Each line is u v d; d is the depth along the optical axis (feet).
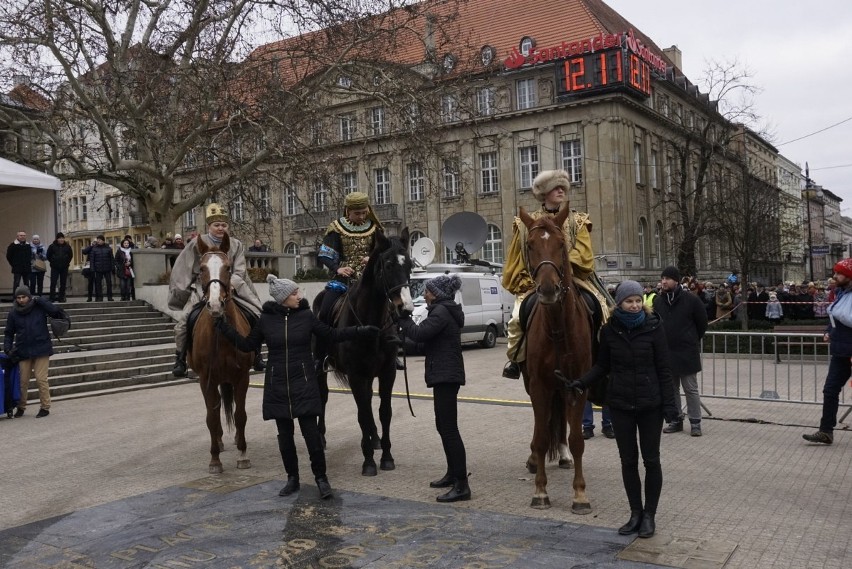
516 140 148.97
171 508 22.06
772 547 17.75
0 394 39.75
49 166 85.61
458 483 22.09
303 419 22.99
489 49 152.35
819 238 297.74
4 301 80.02
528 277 22.52
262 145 80.02
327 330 23.20
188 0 77.51
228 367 25.85
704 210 113.09
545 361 20.31
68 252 72.95
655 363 18.49
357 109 121.49
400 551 17.87
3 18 75.41
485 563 16.88
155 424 37.76
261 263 86.74
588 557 17.11
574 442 20.49
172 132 79.92
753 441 30.45
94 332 64.08
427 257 45.52
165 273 77.25
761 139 130.52
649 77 146.41
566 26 151.94
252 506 21.98
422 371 57.77
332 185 82.07
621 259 138.72
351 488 23.93
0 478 27.07
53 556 18.38
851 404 34.63
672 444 30.01
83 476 26.99
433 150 82.43
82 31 78.07
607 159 139.33
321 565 17.12
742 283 85.97
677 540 18.22
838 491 22.71
